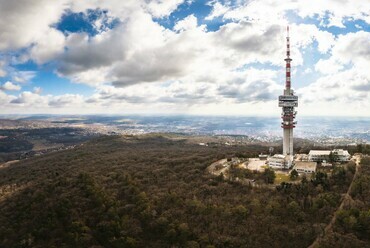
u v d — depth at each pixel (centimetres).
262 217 14725
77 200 17588
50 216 16638
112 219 16025
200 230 14600
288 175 19588
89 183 19412
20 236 16025
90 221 16212
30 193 19550
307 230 13612
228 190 17575
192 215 15575
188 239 14362
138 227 15400
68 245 15138
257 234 13950
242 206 15188
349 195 15650
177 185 19125
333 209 14625
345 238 12962
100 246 14950
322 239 13062
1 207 18650
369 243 12812
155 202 16962
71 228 15788
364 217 13525
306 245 13200
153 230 15250
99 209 16812
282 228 13950
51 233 15812
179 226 14738
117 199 17800
